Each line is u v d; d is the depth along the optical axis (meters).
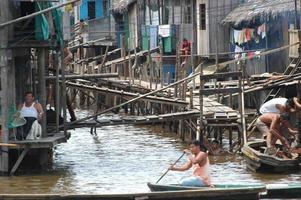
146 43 117.75
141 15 127.12
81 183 50.94
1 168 53.09
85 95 110.12
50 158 57.50
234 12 96.62
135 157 62.44
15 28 53.66
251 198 41.00
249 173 53.00
